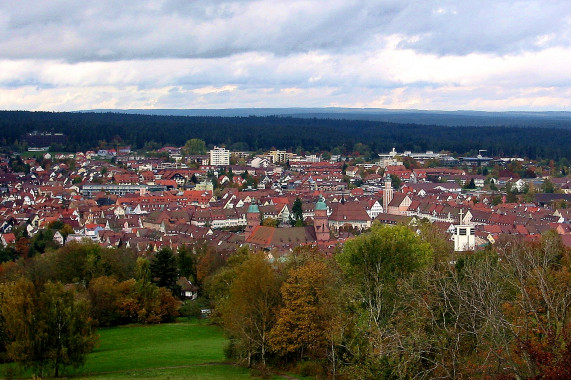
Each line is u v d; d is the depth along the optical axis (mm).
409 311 112938
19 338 132750
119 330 194500
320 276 134375
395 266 136625
